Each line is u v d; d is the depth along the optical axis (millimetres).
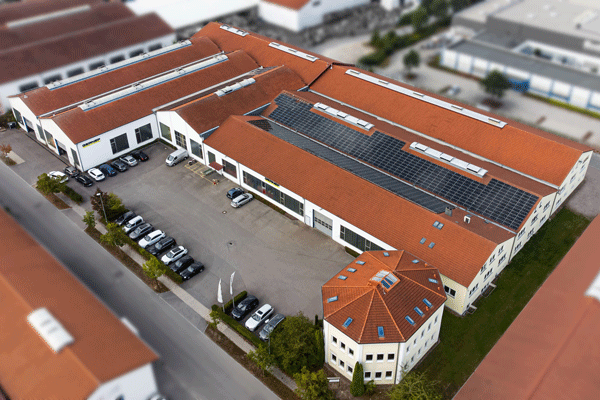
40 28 123438
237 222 75625
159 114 90938
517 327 55250
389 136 82062
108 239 67625
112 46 117500
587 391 46188
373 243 67188
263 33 137625
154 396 51688
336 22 145625
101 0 144500
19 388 46812
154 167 87000
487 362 52188
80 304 54969
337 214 69625
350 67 104500
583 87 105000
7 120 99625
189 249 70688
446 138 83375
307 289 64812
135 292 64438
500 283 65812
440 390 53469
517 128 80875
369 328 50562
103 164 86125
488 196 70688
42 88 94312
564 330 52625
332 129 85062
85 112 86875
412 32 141875
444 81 118375
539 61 115562
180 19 133375
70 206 78562
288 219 76375
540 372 48531
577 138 97438
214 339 59000
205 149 85188
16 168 86875
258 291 64562
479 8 141750
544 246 71188
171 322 60781
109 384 46281
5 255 60500
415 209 67188
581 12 132375
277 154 78812
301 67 103562
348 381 54469
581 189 82250
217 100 90250
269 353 54531
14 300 53750
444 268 60781
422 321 52188
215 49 113688
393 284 54094
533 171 75688
